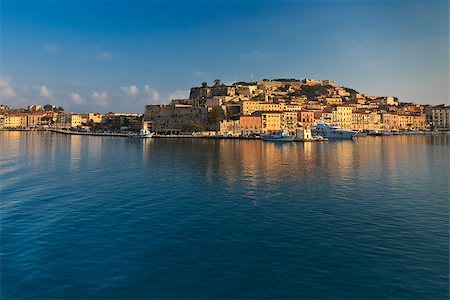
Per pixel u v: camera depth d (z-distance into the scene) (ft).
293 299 59.57
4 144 453.17
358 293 61.00
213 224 97.55
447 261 72.49
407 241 83.61
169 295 61.00
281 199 127.95
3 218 104.17
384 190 143.84
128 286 63.77
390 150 360.28
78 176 184.24
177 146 439.22
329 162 248.52
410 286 63.00
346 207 115.65
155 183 162.40
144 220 101.65
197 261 73.36
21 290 62.64
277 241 84.07
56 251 78.69
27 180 171.53
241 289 62.59
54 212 110.83
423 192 139.54
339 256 75.25
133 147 417.08
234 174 190.19
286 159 271.08
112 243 83.35
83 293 61.72
